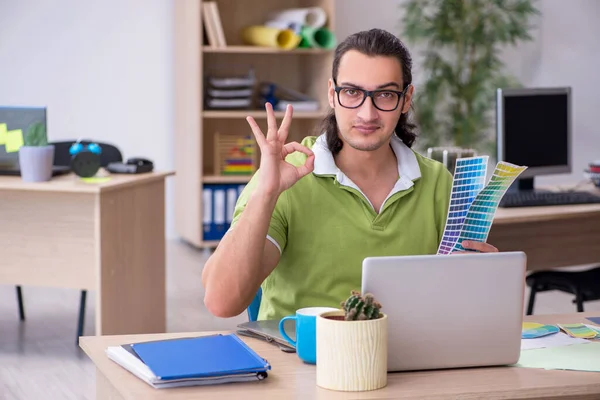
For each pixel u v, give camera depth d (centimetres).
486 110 739
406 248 225
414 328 180
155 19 710
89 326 494
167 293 563
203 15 659
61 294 567
